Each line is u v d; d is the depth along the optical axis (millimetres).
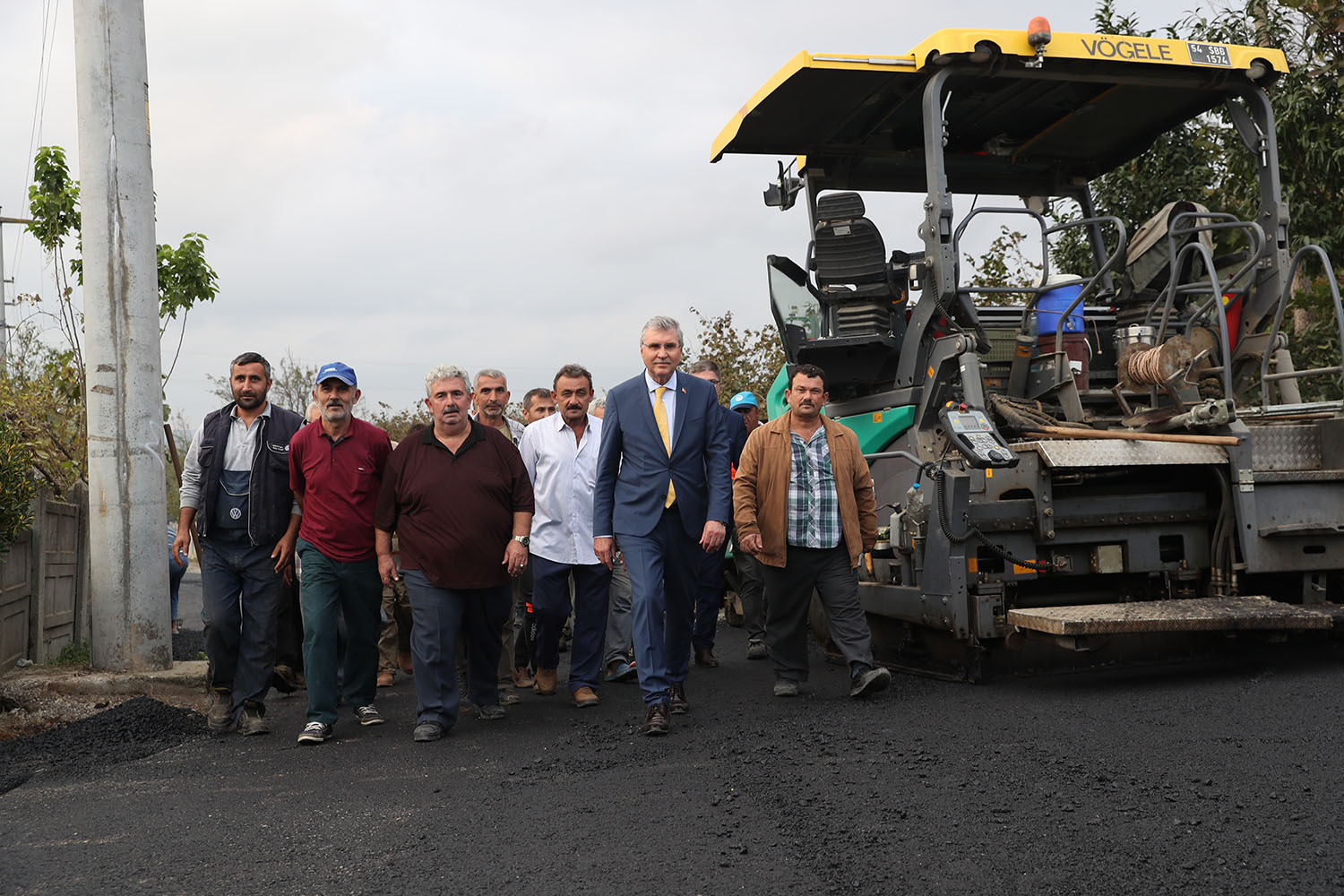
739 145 8242
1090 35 6844
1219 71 7094
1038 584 6699
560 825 3961
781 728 5461
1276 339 7191
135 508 7465
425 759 5281
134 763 5457
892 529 6703
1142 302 7793
